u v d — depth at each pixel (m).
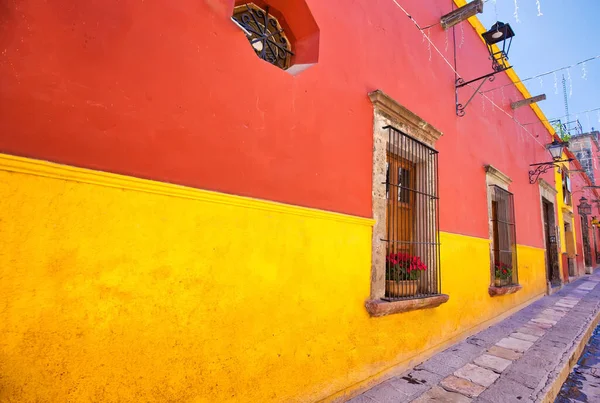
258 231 2.23
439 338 4.12
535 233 8.60
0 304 1.32
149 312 1.71
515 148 7.78
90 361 1.52
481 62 6.38
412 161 4.08
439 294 3.85
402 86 3.92
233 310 2.06
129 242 1.66
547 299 8.49
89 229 1.55
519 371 3.59
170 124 1.86
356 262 2.99
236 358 2.06
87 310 1.52
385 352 3.24
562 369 3.75
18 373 1.34
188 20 2.00
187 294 1.86
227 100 2.14
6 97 1.38
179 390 1.80
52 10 1.52
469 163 5.38
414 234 4.06
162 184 1.78
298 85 2.63
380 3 3.72
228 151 2.12
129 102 1.72
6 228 1.35
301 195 2.56
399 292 3.40
